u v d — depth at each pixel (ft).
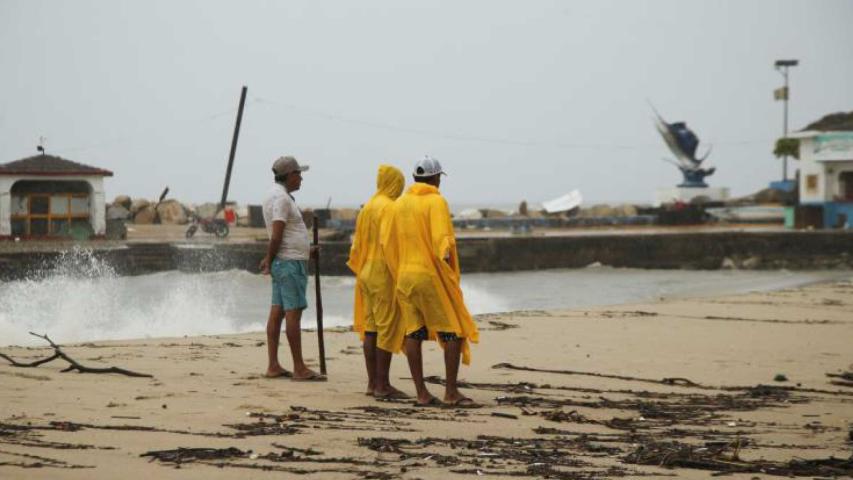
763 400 44.27
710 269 236.02
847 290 132.77
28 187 190.39
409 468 28.19
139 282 159.33
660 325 80.79
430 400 40.40
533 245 226.58
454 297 40.40
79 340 77.15
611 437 34.06
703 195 385.91
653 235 236.84
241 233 238.07
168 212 276.41
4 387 40.65
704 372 53.98
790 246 236.84
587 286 174.09
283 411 37.27
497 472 27.91
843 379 51.85
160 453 28.94
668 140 397.39
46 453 28.50
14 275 166.50
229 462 28.22
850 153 263.08
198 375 46.85
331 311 111.14
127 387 41.81
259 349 59.57
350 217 279.69
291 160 46.85
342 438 32.32
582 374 52.21
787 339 71.26
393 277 41.19
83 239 192.54
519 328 76.23
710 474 28.19
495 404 41.34
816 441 34.19
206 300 121.90
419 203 40.57
